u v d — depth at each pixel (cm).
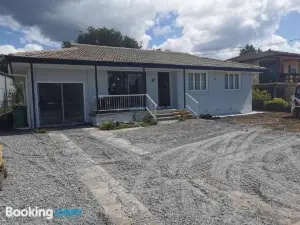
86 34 5038
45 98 1305
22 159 682
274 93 2689
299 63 3067
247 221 356
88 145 863
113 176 550
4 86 2662
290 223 352
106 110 1376
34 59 1123
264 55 2875
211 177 540
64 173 568
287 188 477
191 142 890
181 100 1708
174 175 556
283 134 1017
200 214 377
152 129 1170
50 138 986
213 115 1839
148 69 1583
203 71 1789
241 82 2009
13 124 1366
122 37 5184
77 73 1385
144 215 373
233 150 772
